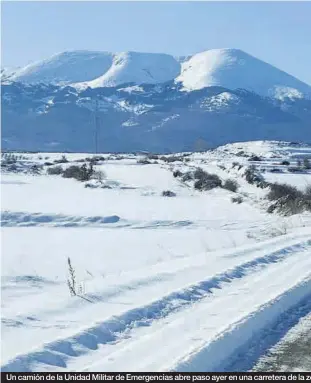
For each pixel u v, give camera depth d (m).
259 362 9.04
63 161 106.81
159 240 27.30
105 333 9.89
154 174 70.50
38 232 29.62
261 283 14.76
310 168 97.00
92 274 17.61
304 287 14.25
